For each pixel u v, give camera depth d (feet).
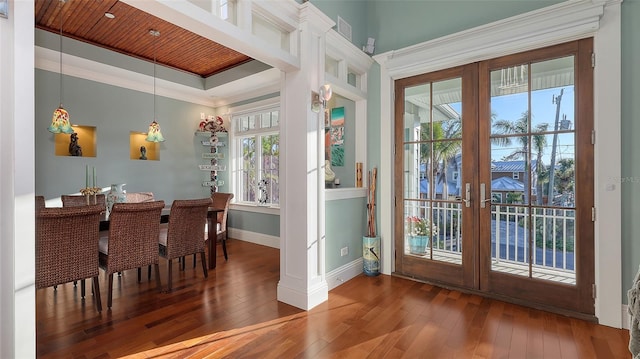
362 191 11.78
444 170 10.39
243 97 18.33
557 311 8.28
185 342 6.92
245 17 7.16
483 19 9.63
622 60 7.54
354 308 8.66
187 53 14.79
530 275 8.82
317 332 7.34
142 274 11.75
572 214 8.23
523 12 8.93
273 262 13.29
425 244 10.82
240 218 18.08
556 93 8.45
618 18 7.48
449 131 10.28
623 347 6.63
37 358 6.27
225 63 16.01
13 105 4.23
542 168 8.66
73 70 13.96
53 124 10.69
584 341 6.89
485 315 8.21
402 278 11.15
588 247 7.97
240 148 18.99
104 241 9.95
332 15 10.10
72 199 12.17
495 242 9.39
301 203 8.72
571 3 7.90
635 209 7.42
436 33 10.55
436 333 7.27
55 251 7.54
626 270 7.50
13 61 4.23
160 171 17.16
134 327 7.58
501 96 9.28
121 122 15.62
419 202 10.95
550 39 8.25
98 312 8.39
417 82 10.93
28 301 4.37
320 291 9.00
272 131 16.93
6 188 4.21
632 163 7.46
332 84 9.86
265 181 17.51
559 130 8.40
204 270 11.29
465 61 9.79
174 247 10.27
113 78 15.23
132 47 14.12
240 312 8.41
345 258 10.95
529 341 6.90
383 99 11.49
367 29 12.17
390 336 7.14
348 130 12.45
